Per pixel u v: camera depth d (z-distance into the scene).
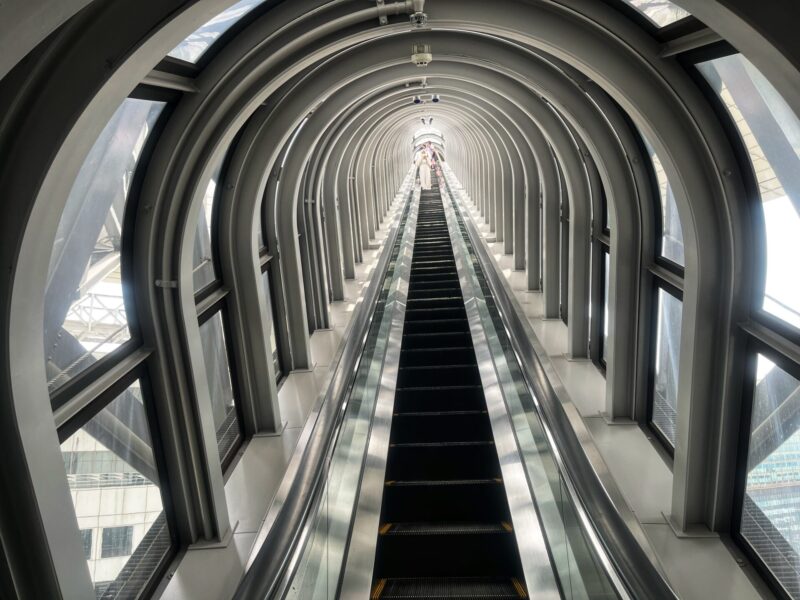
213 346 6.02
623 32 3.85
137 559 4.30
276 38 4.06
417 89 9.62
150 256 4.14
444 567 4.47
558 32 4.12
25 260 2.49
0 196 2.42
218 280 6.12
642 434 6.26
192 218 4.35
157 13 2.46
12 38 1.41
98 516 3.84
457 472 5.59
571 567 3.84
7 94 2.33
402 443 6.22
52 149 2.42
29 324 2.61
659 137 4.04
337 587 4.21
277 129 5.89
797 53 2.37
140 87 3.46
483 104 10.85
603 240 7.46
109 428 3.92
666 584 2.86
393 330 8.59
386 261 11.05
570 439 4.19
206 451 4.75
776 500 4.00
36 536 2.73
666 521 4.91
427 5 4.24
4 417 2.55
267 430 6.70
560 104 5.83
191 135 4.09
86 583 3.01
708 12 2.51
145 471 4.38
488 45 5.79
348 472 5.15
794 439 3.69
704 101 3.88
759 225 3.97
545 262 9.52
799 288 3.53
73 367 3.57
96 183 3.60
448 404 6.92
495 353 7.36
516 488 5.00
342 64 5.80
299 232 9.41
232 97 4.18
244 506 5.44
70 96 2.43
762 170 3.73
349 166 12.53
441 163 38.78
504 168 14.03
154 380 4.41
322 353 8.95
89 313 3.73
